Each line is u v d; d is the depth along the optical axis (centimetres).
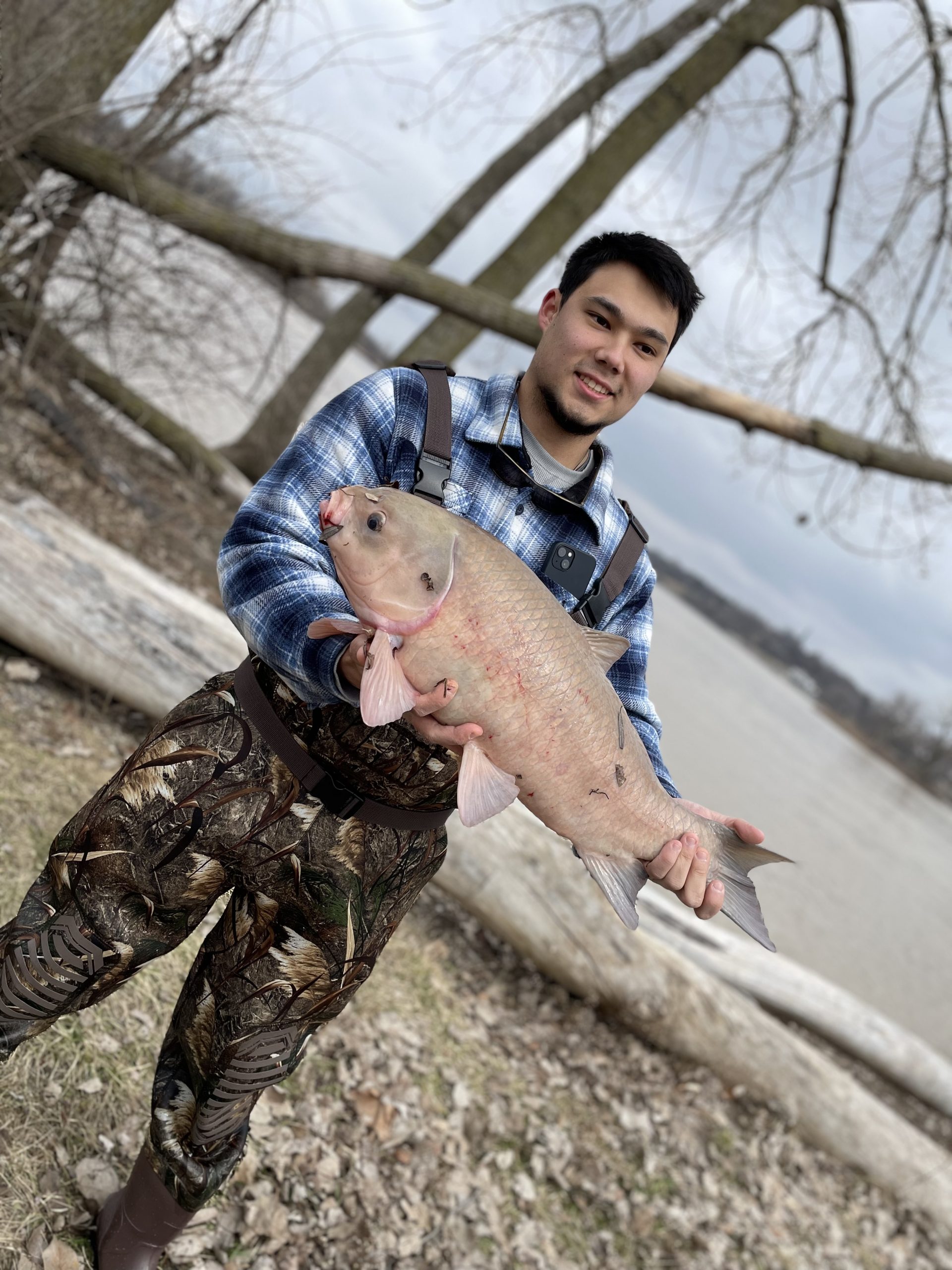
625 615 201
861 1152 459
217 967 175
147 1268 197
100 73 572
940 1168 471
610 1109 394
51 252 590
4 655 413
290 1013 171
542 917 437
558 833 167
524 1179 328
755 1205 390
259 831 161
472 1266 279
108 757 396
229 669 432
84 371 667
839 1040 561
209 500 773
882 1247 422
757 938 177
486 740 151
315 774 161
